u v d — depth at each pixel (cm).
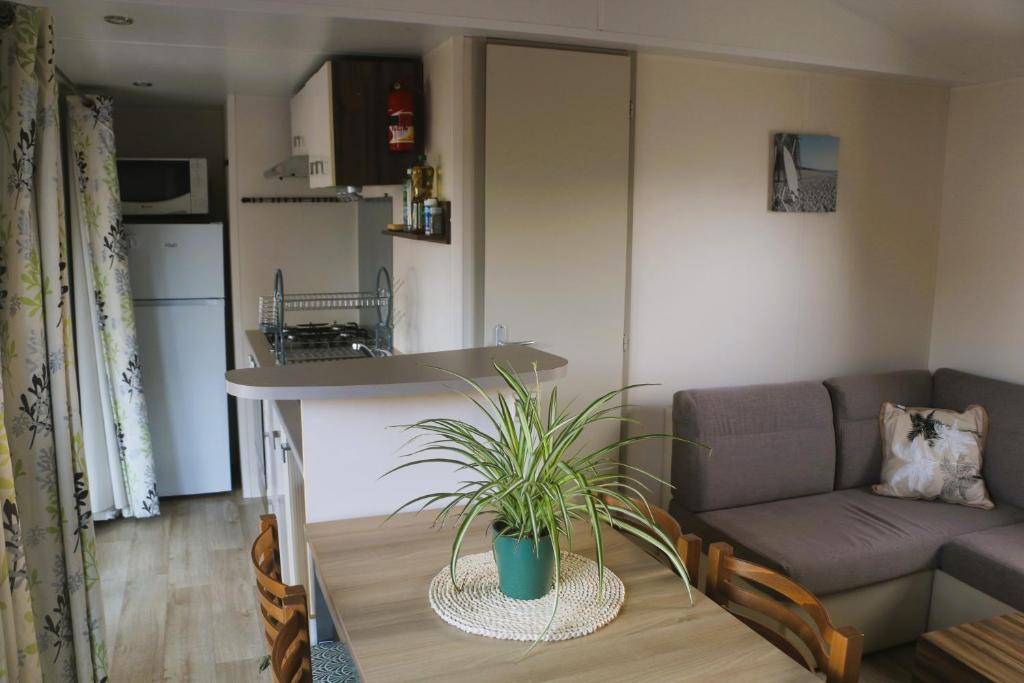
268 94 457
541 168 326
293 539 284
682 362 369
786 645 184
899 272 407
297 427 290
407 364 245
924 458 353
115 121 512
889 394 378
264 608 180
